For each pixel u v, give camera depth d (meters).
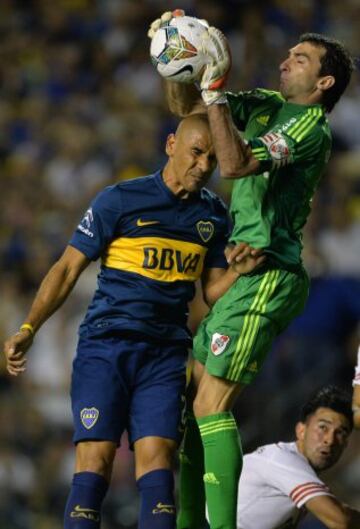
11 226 43.88
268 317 17.78
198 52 16.70
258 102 17.95
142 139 45.94
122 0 51.94
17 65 51.44
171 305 18.41
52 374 37.38
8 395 36.00
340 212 39.53
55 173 46.00
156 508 17.34
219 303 18.17
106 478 17.78
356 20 48.84
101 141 46.75
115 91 49.06
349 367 33.44
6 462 34.94
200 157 17.89
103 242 18.28
